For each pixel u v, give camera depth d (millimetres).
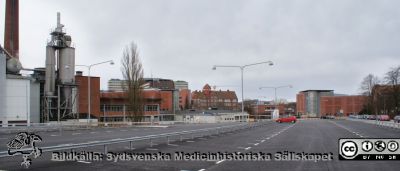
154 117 105312
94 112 85688
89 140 28672
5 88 60969
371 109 119000
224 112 129250
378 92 110688
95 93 86312
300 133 38844
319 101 184125
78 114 76062
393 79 102312
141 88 68750
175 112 123125
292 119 82500
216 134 36844
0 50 65938
